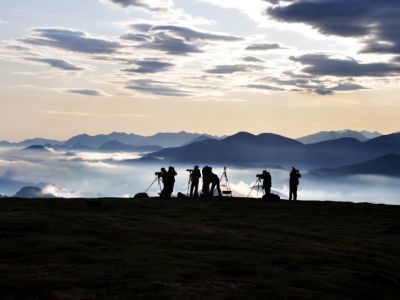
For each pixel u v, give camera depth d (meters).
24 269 24.33
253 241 34.31
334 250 34.25
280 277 25.36
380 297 24.31
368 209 56.16
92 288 22.03
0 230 33.16
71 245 29.56
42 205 49.53
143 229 36.25
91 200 51.06
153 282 22.91
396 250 37.22
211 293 21.78
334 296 23.08
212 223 42.59
